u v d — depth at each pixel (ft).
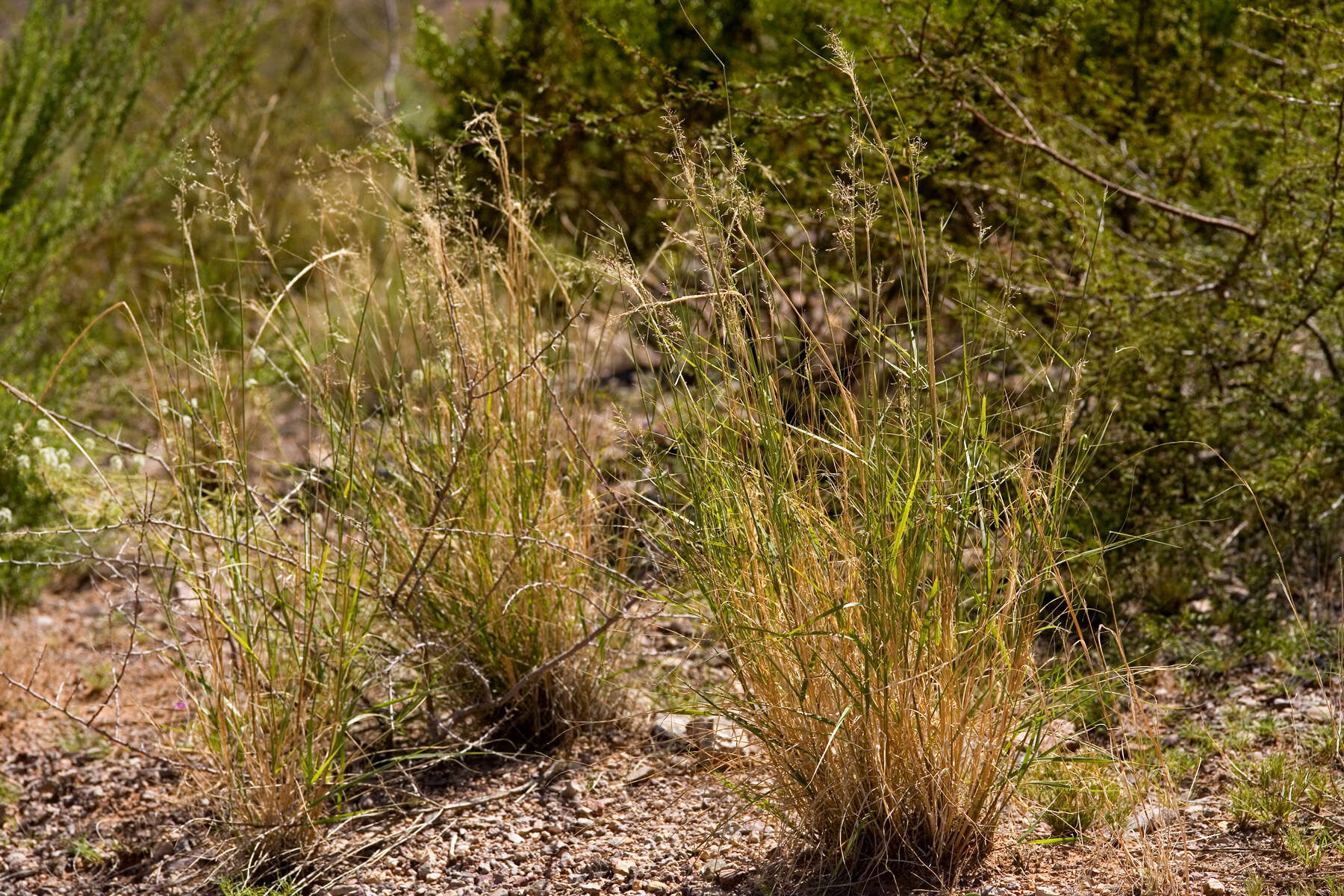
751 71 16.93
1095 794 8.78
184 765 10.52
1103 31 16.97
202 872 9.68
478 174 17.63
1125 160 14.82
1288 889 7.63
